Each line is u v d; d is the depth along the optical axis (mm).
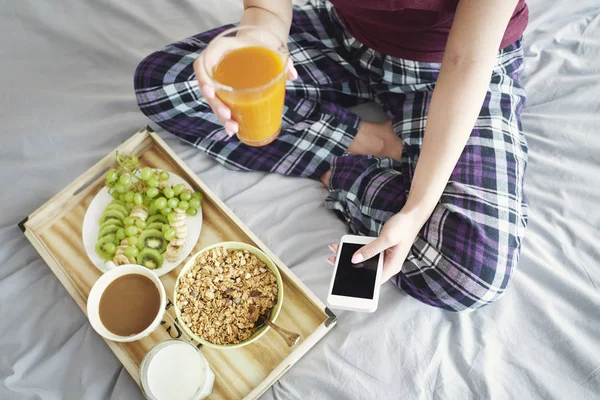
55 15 1704
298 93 1462
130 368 1153
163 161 1417
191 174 1358
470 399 1164
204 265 1220
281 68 895
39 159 1519
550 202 1359
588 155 1394
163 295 1144
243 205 1426
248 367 1162
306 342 1165
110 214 1307
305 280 1312
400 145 1463
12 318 1301
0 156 1522
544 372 1175
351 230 1381
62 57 1680
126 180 1298
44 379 1230
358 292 1059
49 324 1291
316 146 1455
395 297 1286
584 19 1577
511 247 1146
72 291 1257
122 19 1717
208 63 904
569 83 1486
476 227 1131
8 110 1595
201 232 1320
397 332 1238
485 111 1248
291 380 1212
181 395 1048
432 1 990
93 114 1585
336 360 1216
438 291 1183
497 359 1205
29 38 1695
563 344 1194
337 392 1188
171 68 1327
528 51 1556
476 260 1128
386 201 1269
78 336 1271
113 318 1150
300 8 1504
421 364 1201
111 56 1672
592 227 1320
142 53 1680
